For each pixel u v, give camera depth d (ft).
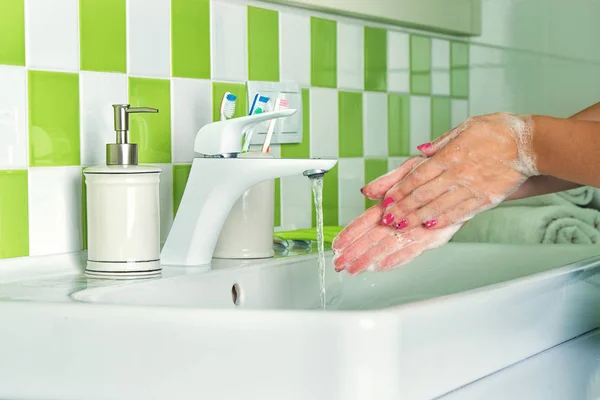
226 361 2.21
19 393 2.39
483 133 3.14
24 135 3.24
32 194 3.28
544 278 3.04
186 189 3.40
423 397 2.33
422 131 5.67
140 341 2.27
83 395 2.32
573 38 5.59
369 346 2.13
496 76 5.89
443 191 3.18
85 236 3.49
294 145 4.59
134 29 3.66
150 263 3.16
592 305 3.52
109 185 3.11
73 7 3.40
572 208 4.92
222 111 3.64
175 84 3.87
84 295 2.74
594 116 3.79
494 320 2.71
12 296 2.73
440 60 5.81
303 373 2.16
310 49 4.71
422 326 2.30
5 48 3.16
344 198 5.00
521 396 2.49
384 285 4.14
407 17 5.33
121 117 3.18
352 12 4.87
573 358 3.00
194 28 3.96
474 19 5.94
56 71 3.35
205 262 3.46
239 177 3.28
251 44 4.31
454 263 4.42
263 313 2.19
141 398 2.27
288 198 4.59
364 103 5.14
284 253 3.98
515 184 3.21
